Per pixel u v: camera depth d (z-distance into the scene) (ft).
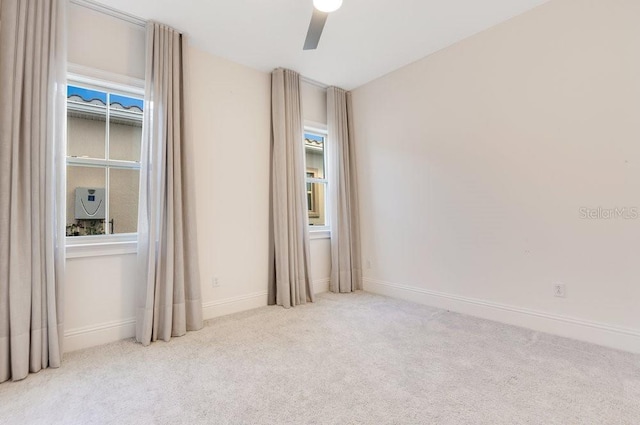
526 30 8.23
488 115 9.01
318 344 7.41
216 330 8.45
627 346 6.77
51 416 4.82
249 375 5.99
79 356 6.90
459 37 9.44
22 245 6.17
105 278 7.74
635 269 6.72
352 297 11.71
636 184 6.72
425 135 10.64
